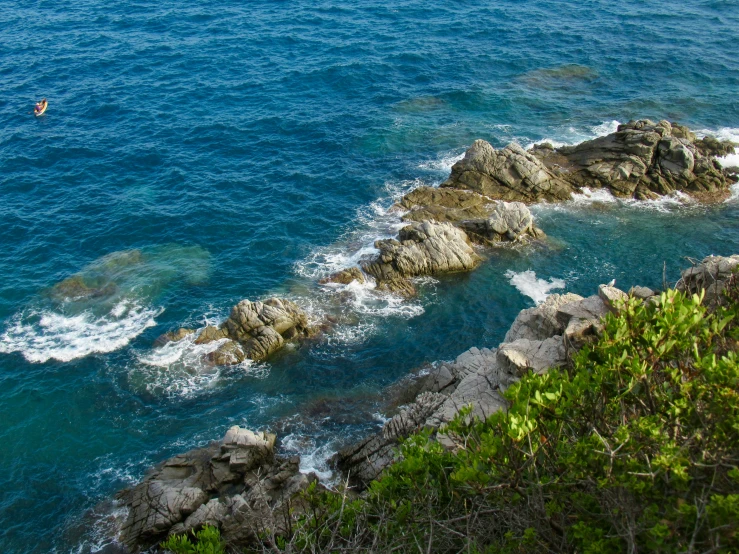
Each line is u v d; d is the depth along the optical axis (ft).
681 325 42.65
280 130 196.44
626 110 208.03
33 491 98.63
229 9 285.23
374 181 175.22
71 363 120.47
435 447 45.88
